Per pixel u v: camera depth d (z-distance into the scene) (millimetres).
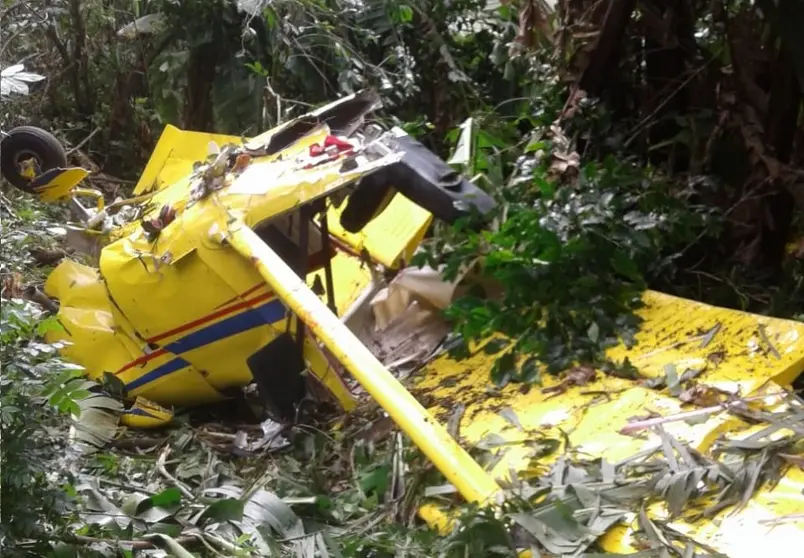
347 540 2008
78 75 5145
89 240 3023
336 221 3262
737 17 3025
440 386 2596
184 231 2564
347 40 4688
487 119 3811
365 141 2807
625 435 2061
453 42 4738
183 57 4691
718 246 3041
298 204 2506
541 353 2479
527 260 2592
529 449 2129
